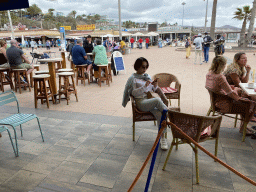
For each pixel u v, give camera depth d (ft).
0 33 127.95
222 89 10.83
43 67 38.65
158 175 8.34
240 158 9.37
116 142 11.09
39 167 9.02
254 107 10.37
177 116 7.94
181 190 7.49
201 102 16.97
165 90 13.74
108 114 15.16
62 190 7.55
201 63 37.96
